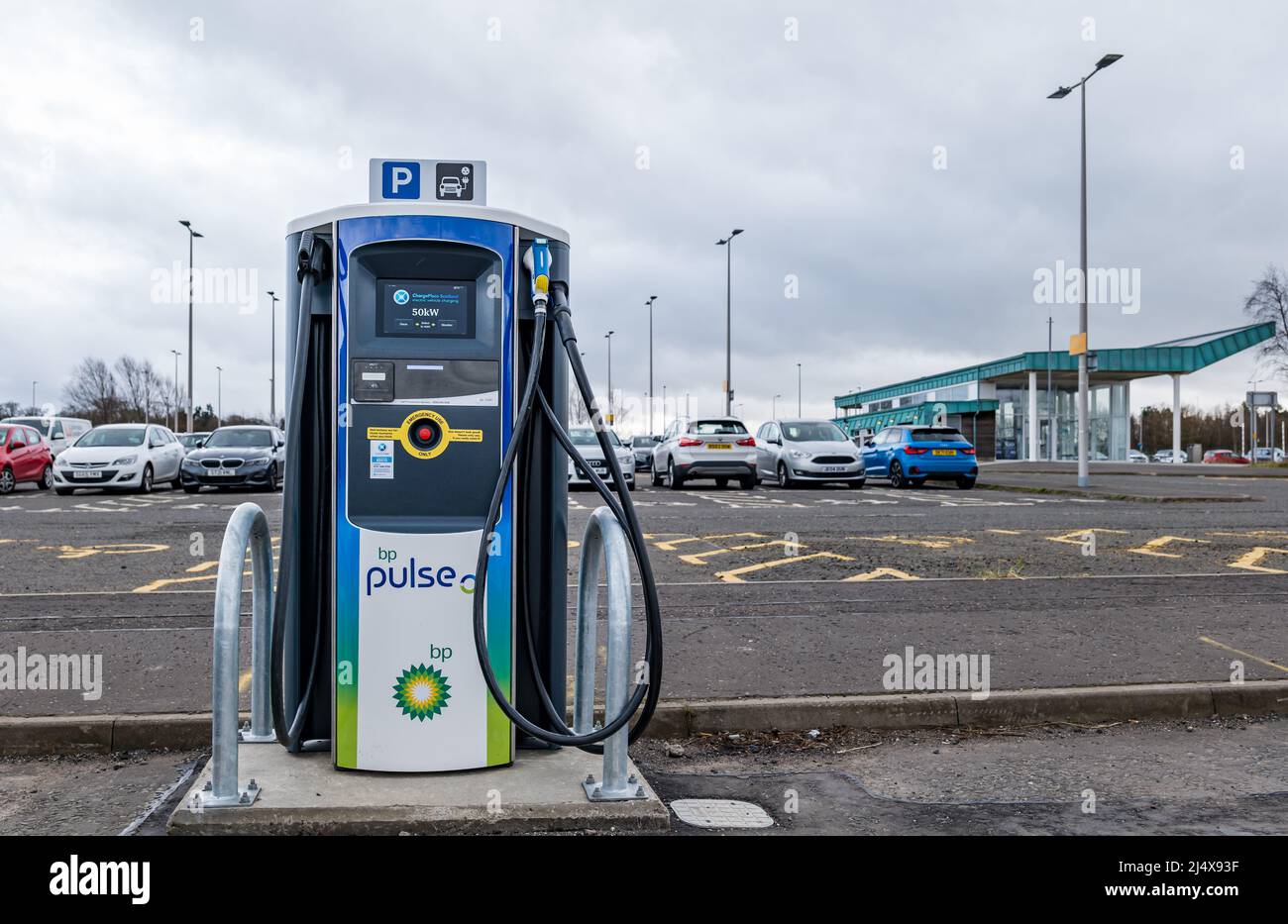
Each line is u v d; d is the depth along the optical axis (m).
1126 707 5.30
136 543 11.52
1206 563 9.98
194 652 6.02
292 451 4.03
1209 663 5.93
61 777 4.31
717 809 3.97
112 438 22.17
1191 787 4.29
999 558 10.34
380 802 3.57
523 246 4.09
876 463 25.28
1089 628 6.82
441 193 4.25
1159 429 112.25
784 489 23.19
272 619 4.37
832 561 10.16
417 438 3.93
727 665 5.86
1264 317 47.81
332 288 4.00
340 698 3.88
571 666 6.16
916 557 10.45
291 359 4.07
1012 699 5.22
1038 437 57.06
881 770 4.52
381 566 3.86
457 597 3.90
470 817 3.55
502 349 4.00
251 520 3.90
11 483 22.45
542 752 4.22
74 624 6.80
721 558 10.42
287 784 3.74
